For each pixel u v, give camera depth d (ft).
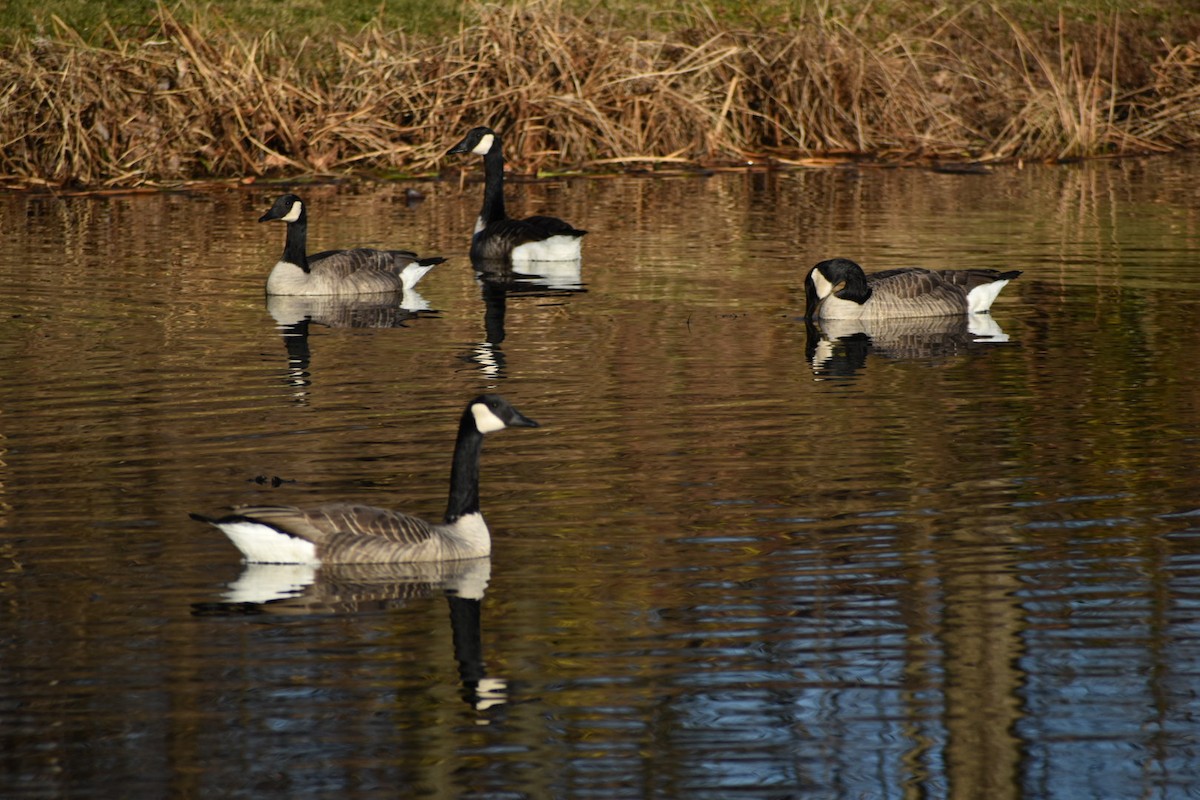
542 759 29.78
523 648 34.35
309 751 29.94
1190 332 68.23
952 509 43.86
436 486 45.65
